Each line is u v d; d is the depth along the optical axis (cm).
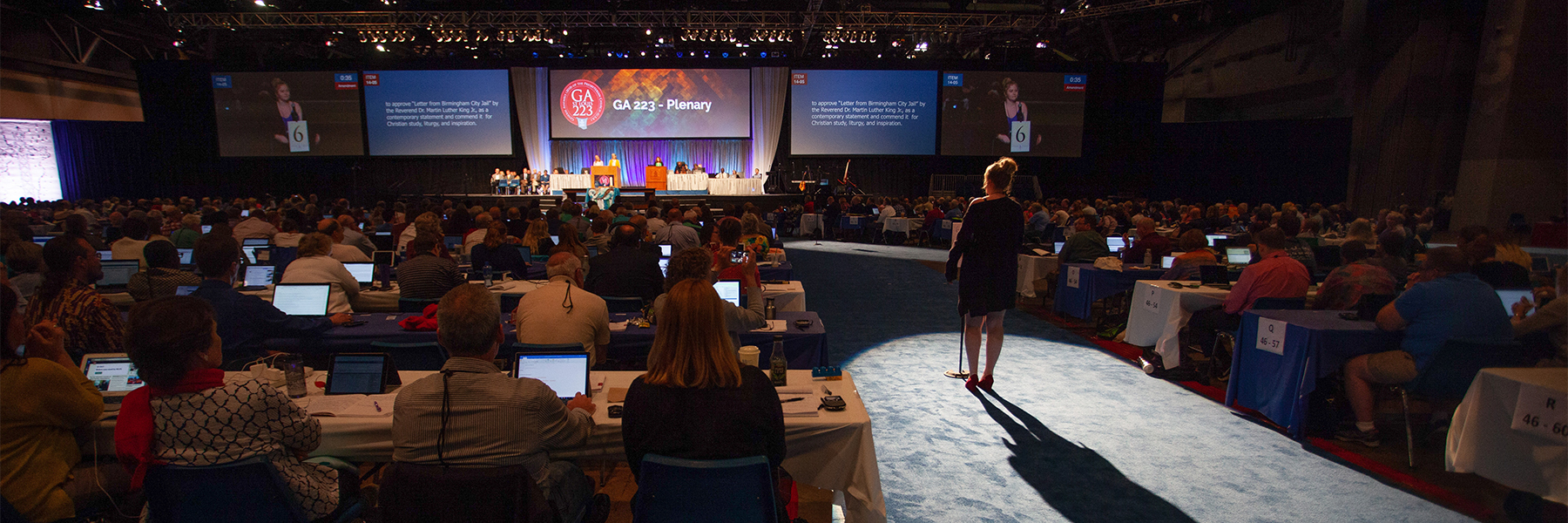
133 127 1795
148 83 1769
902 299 818
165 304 176
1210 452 352
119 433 179
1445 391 321
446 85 1778
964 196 1780
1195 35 1911
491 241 551
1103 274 638
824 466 238
